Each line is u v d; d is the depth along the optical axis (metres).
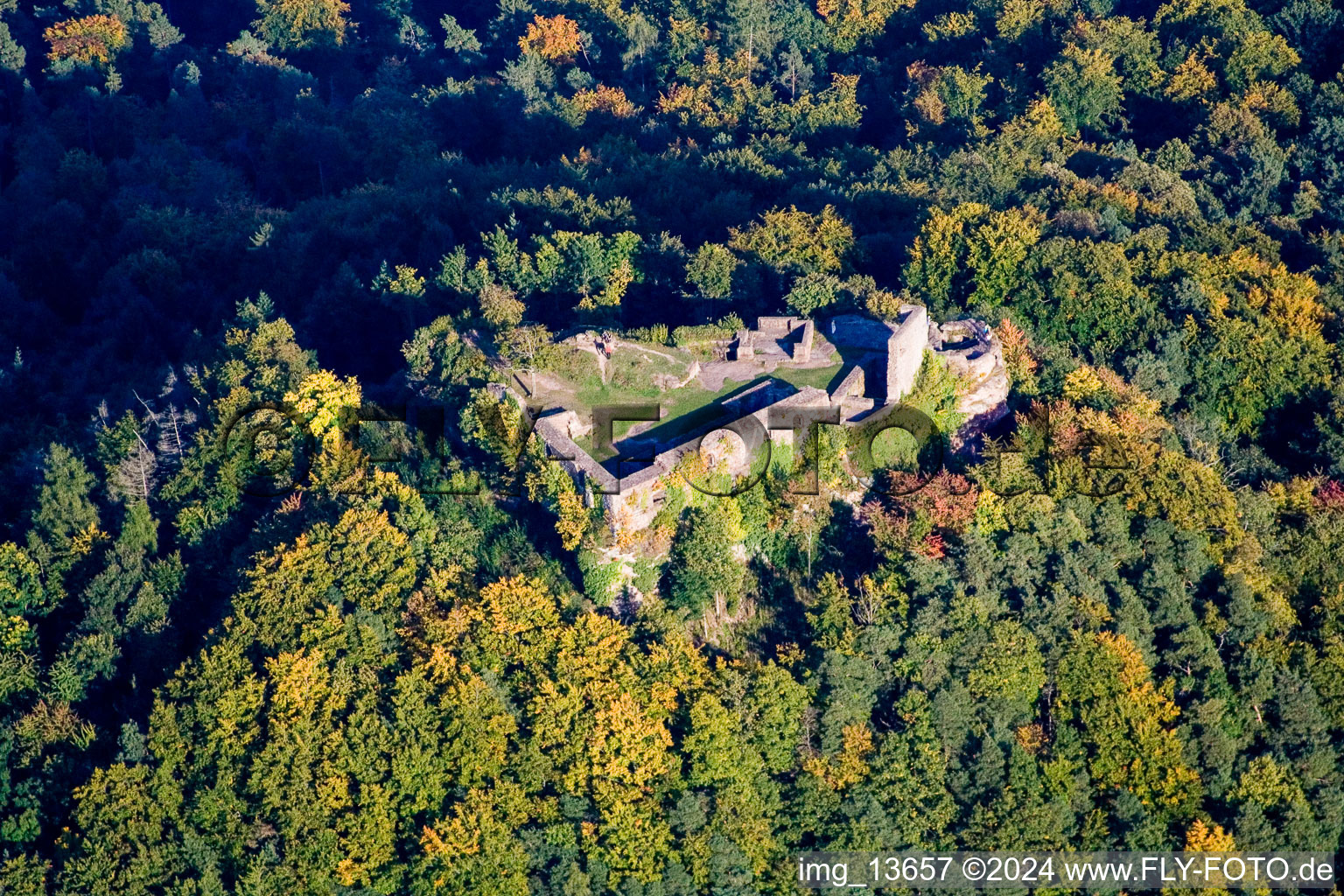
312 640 124.19
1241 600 133.62
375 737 118.06
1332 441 152.62
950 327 150.50
